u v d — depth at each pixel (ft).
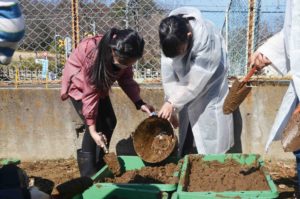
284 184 12.69
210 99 12.25
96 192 9.64
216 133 12.39
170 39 10.64
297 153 9.29
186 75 11.68
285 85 14.28
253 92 14.33
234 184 10.35
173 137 12.46
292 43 8.68
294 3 8.59
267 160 14.66
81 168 11.93
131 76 12.22
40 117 14.99
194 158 11.82
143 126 12.21
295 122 8.63
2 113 15.02
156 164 12.39
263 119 14.39
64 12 15.80
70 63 11.64
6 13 5.66
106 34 10.16
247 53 14.85
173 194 8.95
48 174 13.79
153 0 15.62
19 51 16.39
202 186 10.25
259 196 8.74
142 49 10.05
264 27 14.94
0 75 16.60
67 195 7.80
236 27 15.99
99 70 10.27
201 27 11.38
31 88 15.01
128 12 15.71
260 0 14.84
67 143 15.06
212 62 11.50
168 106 11.64
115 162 11.64
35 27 16.15
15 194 5.84
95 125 11.12
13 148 15.17
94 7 15.58
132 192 9.51
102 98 11.53
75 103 11.59
